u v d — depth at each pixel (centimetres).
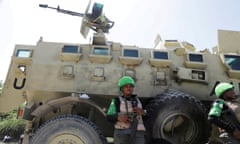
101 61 501
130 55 509
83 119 424
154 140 426
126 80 402
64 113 491
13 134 2002
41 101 492
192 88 503
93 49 510
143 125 390
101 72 492
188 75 500
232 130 356
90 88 483
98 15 639
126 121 385
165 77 503
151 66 509
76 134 407
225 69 526
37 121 488
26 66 508
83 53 510
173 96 439
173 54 533
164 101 434
